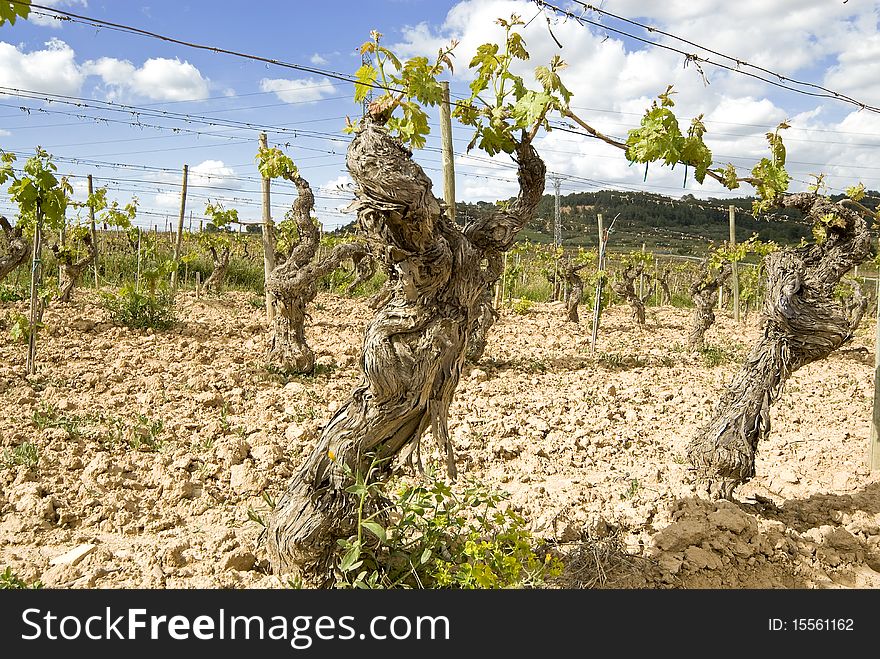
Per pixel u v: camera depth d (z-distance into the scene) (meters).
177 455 5.18
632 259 19.59
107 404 6.42
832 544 4.09
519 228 3.33
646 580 3.59
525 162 3.35
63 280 11.84
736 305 17.84
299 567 3.19
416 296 2.92
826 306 4.54
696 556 3.77
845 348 12.52
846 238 4.61
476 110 3.36
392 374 2.96
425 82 2.91
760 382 4.58
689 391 8.43
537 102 3.18
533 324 14.55
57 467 4.81
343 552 3.21
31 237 10.33
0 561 3.60
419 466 3.32
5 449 5.08
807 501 4.75
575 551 3.73
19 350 8.30
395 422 3.11
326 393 7.30
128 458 5.05
